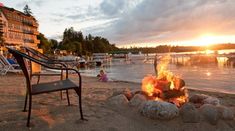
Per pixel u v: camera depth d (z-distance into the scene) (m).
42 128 3.66
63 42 96.62
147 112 4.17
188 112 4.07
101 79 12.09
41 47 68.19
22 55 3.49
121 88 8.25
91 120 4.08
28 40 56.88
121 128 3.81
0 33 42.44
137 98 4.83
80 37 114.62
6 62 13.59
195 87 12.34
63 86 3.94
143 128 3.85
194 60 49.41
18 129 3.58
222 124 4.01
